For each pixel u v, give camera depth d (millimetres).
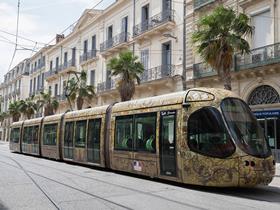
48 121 23312
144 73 28953
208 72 22594
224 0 22234
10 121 75938
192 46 22359
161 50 27734
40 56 59219
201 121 10836
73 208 7930
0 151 32750
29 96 63469
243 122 10820
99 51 37969
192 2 24672
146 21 29688
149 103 13023
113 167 14875
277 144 18719
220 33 16125
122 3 33688
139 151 13164
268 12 19812
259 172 10125
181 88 25234
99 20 38156
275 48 18859
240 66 20391
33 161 20938
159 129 12219
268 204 8641
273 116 18891
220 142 10359
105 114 15844
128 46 32219
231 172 10055
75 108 43094
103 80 36875
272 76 19078
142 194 9734
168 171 11656
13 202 8609
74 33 44062
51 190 10328
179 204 8398
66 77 46906
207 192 10250
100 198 9109
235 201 8945
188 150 10906
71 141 19031
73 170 15914
